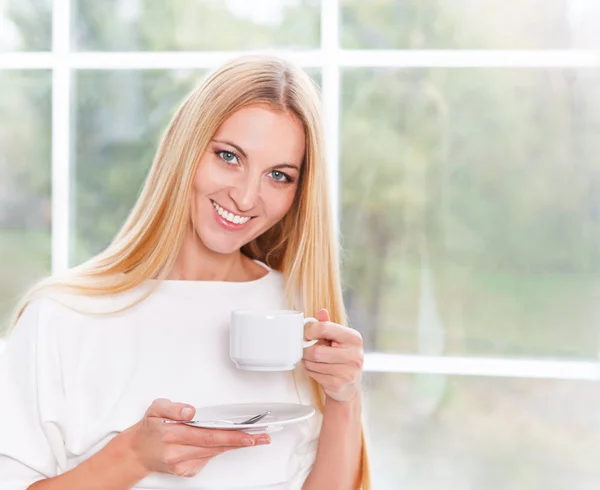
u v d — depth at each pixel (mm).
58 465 1072
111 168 2939
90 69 2910
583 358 2852
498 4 2867
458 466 2809
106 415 1077
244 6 2969
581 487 2773
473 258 2883
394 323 2912
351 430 1135
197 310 1141
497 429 2807
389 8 2895
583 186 2818
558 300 2861
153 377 1104
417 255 2896
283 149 1103
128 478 953
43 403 1044
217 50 2984
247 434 921
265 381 1149
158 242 1134
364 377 2834
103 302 1115
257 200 1110
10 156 2918
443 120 2838
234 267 1214
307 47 2941
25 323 1095
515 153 2836
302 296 1200
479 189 2861
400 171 2869
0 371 1070
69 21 2918
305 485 1138
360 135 2859
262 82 1098
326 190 1184
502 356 2871
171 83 2916
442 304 2896
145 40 2992
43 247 2926
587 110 2789
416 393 2832
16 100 2898
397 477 2826
